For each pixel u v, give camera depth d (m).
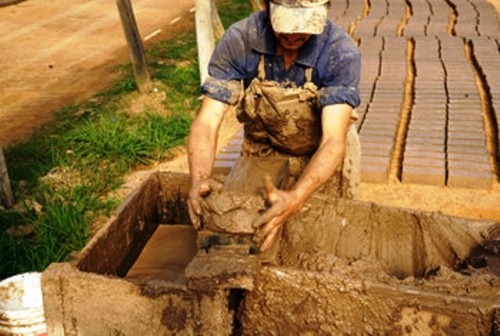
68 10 13.29
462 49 8.44
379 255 3.00
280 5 2.37
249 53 2.69
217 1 14.09
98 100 7.27
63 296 2.50
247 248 2.32
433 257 2.93
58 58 9.58
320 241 3.03
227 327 2.37
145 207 3.31
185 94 7.57
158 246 3.31
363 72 7.48
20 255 4.08
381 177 5.00
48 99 7.52
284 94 2.73
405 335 2.32
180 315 2.40
